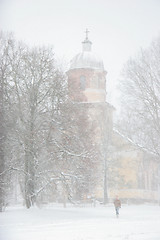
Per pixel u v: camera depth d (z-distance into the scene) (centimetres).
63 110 3002
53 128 2964
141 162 5672
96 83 5634
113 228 1925
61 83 3064
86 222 2258
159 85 3881
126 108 4209
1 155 2870
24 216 2517
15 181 3183
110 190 5519
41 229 1883
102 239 1521
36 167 2970
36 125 2961
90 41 5966
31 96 2983
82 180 3031
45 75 3061
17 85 3014
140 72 3881
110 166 5200
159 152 4144
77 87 3272
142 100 3894
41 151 2981
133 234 1678
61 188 3266
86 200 4616
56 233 1722
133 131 4431
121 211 3500
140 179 5725
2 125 2834
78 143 3053
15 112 2897
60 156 2983
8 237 1591
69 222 2250
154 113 3919
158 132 3903
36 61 3066
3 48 3116
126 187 5631
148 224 2136
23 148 2883
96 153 3278
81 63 5647
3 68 3002
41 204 3175
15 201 5253
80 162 3025
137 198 5562
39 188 3027
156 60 3862
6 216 2503
